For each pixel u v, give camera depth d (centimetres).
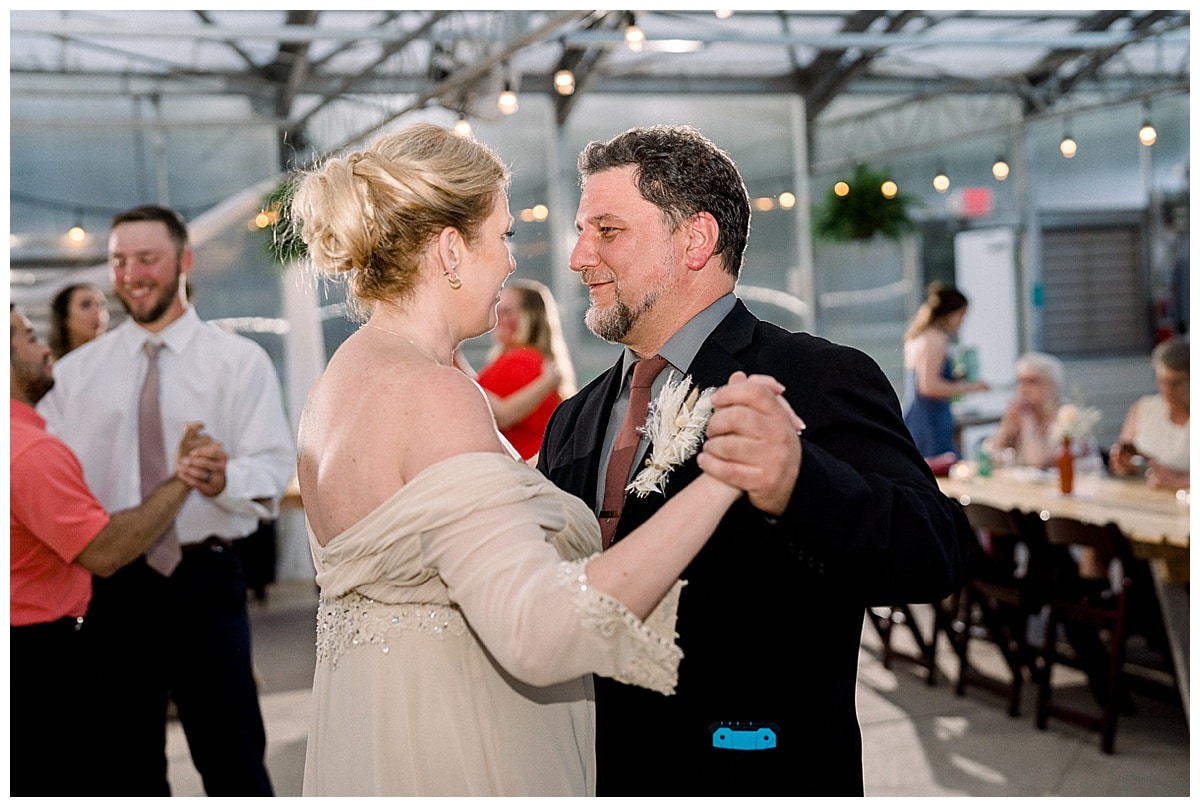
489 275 157
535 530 135
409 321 154
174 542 307
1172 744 416
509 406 474
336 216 150
